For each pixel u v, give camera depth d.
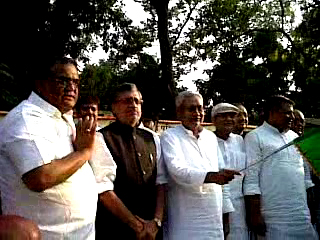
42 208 3.23
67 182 3.31
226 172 4.34
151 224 4.25
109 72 30.12
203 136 4.85
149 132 4.61
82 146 3.40
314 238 5.54
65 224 3.29
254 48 29.00
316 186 5.98
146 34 27.17
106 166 4.04
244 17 29.16
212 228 4.61
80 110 3.68
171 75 21.94
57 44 21.03
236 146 5.60
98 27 23.30
